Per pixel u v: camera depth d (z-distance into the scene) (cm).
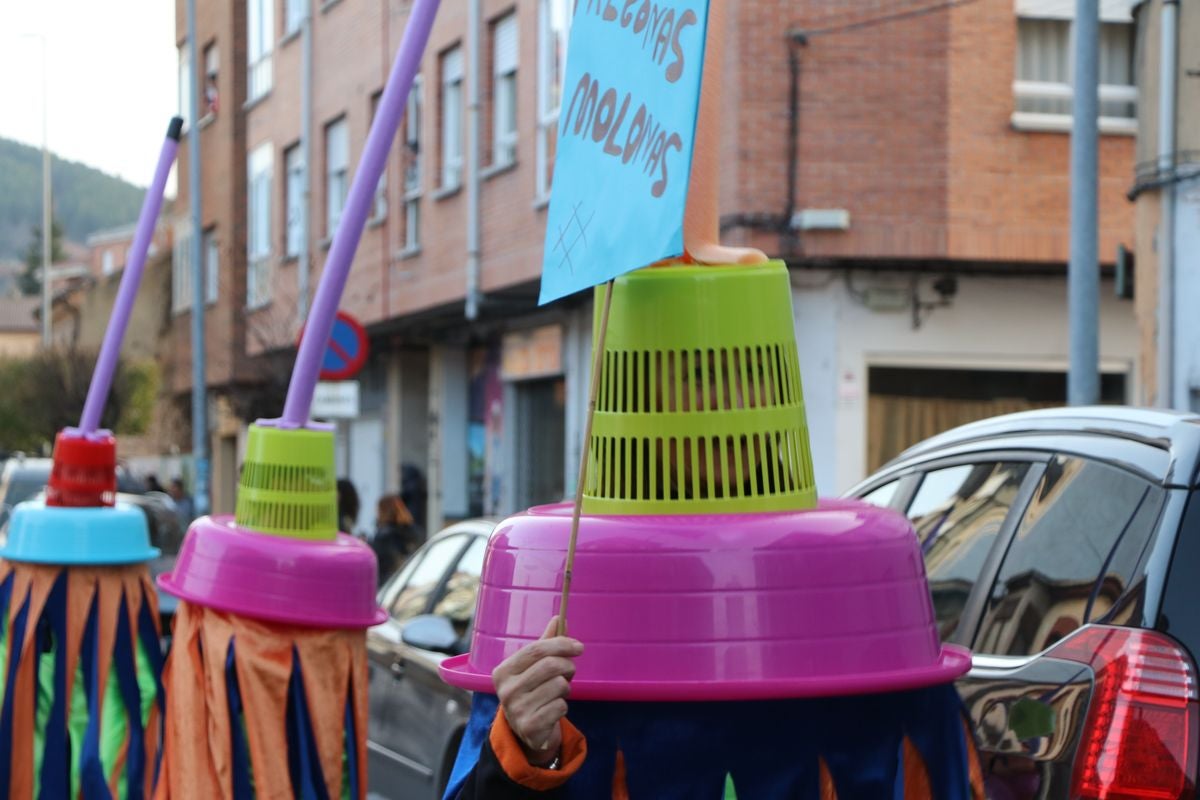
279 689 435
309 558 440
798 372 277
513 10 1898
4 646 582
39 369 4088
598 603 254
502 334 2167
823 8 1479
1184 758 353
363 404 2734
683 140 230
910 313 1520
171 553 1414
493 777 242
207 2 2605
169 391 3581
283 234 2673
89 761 571
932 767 264
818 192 1482
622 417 271
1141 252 1131
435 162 2098
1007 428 473
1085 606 388
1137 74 1140
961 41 1495
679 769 252
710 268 267
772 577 252
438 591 797
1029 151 1508
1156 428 399
